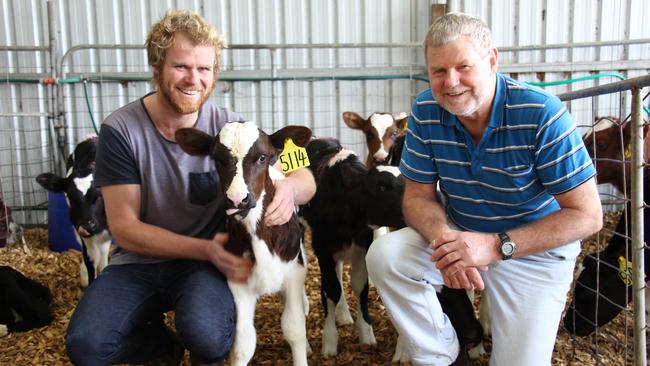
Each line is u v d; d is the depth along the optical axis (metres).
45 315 4.20
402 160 2.90
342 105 7.79
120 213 2.75
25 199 7.78
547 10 7.47
